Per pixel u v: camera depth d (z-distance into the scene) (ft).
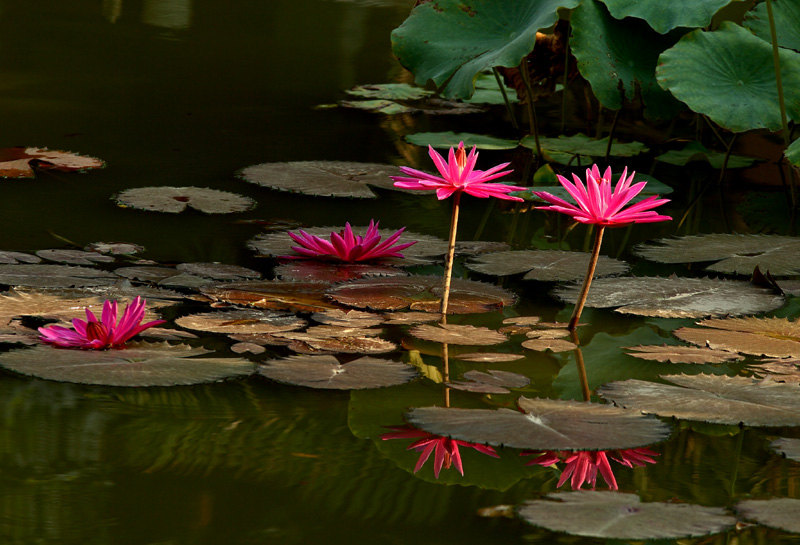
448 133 39.63
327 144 36.70
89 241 33.24
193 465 30.83
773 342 32.04
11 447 30.89
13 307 32.07
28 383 31.42
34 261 32.78
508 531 30.53
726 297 32.65
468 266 33.12
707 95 34.81
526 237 33.96
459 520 30.58
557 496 30.66
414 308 32.40
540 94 42.86
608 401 31.37
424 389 31.53
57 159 34.99
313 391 31.45
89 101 41.39
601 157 38.14
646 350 31.94
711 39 35.12
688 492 30.73
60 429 31.04
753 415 31.22
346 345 31.89
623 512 30.55
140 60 50.19
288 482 30.76
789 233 34.17
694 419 31.19
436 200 34.78
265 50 54.80
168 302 32.27
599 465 30.89
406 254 33.24
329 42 58.13
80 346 31.68
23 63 47.70
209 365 31.55
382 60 54.34
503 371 31.71
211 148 35.65
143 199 34.06
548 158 36.47
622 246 33.81
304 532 30.48
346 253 33.01
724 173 35.68
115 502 30.60
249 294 32.45
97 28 57.62
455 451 30.99
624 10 35.22
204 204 33.99
